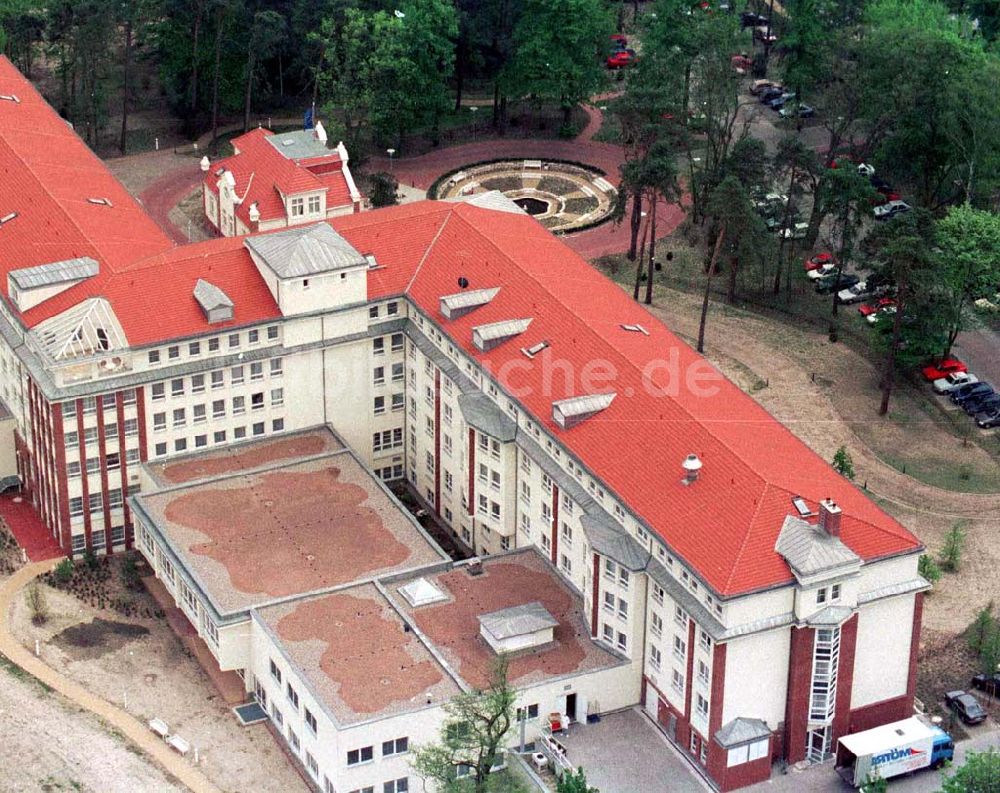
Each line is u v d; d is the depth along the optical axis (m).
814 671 165.62
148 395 196.12
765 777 167.50
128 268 199.38
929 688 182.50
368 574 183.00
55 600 191.50
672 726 171.50
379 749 163.12
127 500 196.62
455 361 198.62
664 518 168.38
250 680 179.75
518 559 188.12
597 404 181.62
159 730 173.12
